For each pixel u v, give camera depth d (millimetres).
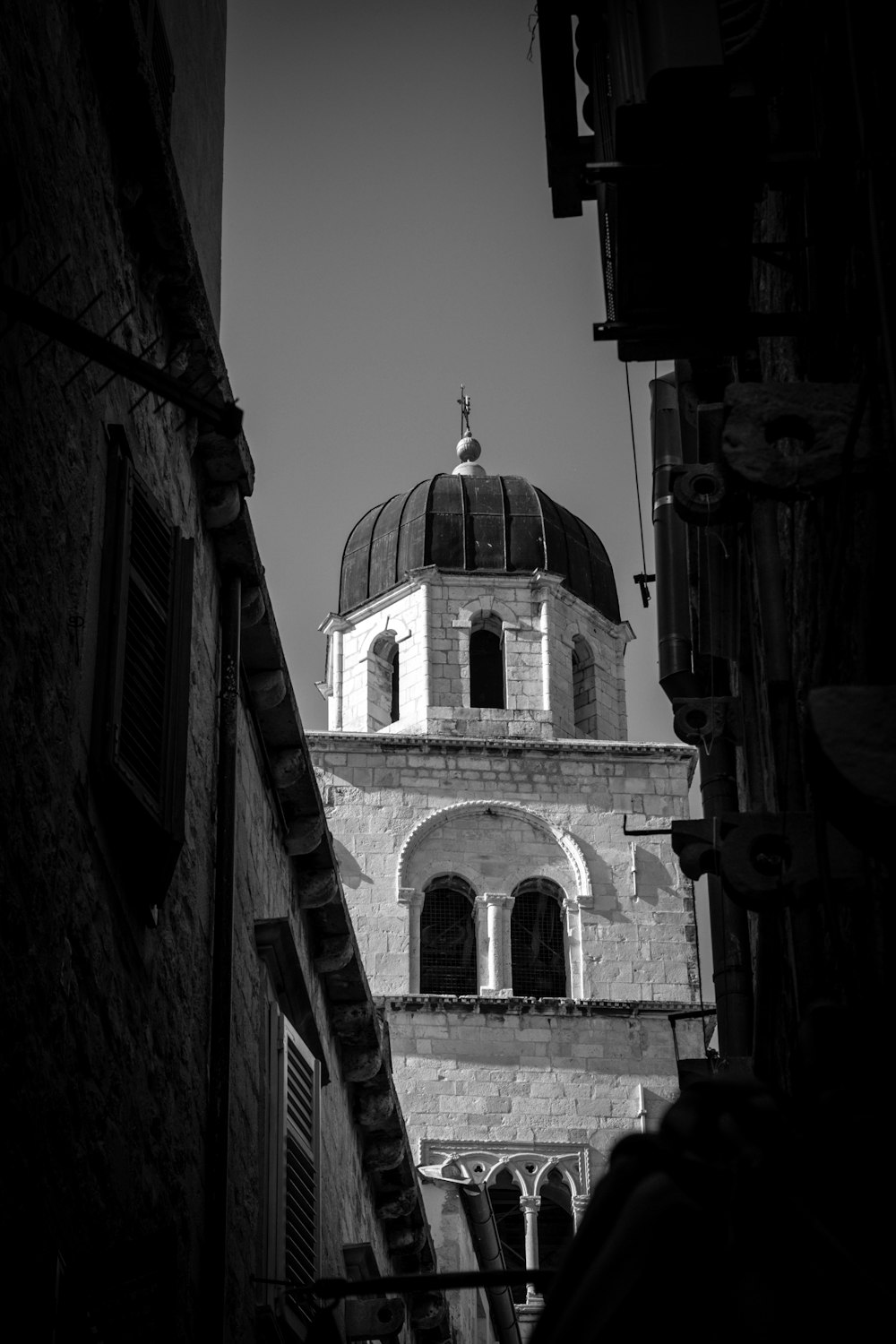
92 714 8984
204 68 15023
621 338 8977
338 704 59688
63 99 9180
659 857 54906
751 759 13914
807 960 8266
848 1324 2592
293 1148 13859
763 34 8555
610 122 9586
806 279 8883
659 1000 52906
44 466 8406
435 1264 21594
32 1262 7285
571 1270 2803
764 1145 2820
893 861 4797
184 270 10969
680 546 17328
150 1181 9547
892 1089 2947
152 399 10883
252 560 12969
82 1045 8438
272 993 13852
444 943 54219
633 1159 2891
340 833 54656
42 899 7918
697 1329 2652
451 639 58906
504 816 55219
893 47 6395
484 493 61344
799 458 6766
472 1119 50688
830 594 6453
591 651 59844
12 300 7086
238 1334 11734
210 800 12109
